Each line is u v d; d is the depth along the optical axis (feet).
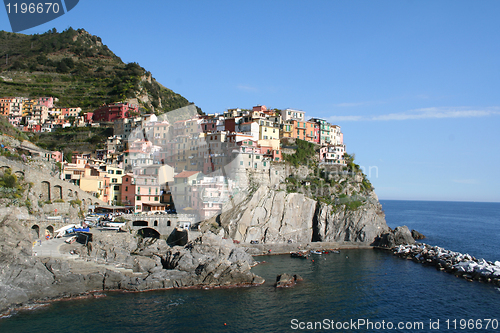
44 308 191.83
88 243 240.12
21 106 618.44
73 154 452.76
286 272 277.64
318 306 212.43
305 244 365.81
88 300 204.44
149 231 300.20
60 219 273.95
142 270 237.04
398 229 409.49
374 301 224.94
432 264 320.29
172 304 204.74
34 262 206.80
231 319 189.47
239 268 248.73
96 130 552.82
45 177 288.51
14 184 258.98
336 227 398.42
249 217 341.41
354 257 341.62
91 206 318.24
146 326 177.88
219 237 289.53
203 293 223.92
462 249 421.59
